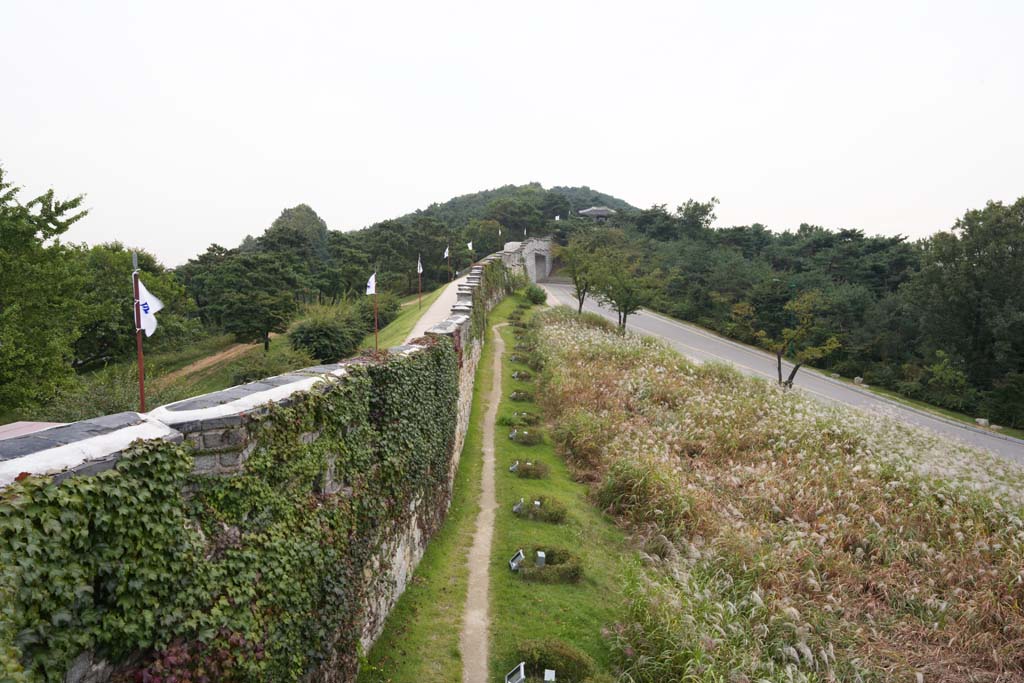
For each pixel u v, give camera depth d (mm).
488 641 9195
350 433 7969
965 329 47344
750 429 19875
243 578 5379
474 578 10953
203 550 5070
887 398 42812
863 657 10234
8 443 4180
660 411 20766
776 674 9094
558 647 8984
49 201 22188
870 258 63875
